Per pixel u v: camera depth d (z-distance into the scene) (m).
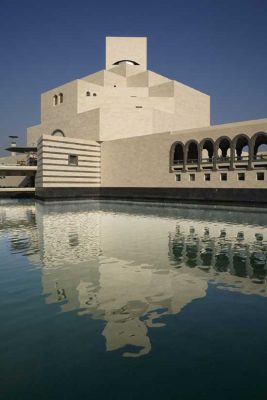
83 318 7.14
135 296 8.49
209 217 26.83
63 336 6.32
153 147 46.88
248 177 36.66
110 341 6.11
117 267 11.41
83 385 4.80
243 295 8.54
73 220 25.06
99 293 8.73
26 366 5.31
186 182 43.00
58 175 49.03
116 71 70.56
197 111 67.81
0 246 15.30
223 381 4.89
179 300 8.18
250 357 5.54
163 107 61.06
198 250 14.12
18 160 74.19
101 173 54.53
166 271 10.88
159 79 67.81
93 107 59.97
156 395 4.55
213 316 7.20
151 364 5.35
